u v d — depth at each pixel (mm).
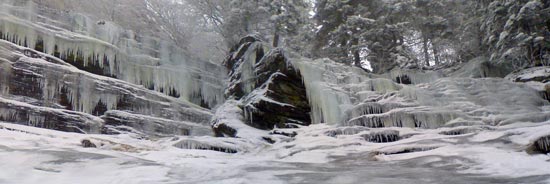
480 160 5270
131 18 22422
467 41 19203
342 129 9656
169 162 5719
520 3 14242
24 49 10953
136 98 12383
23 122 9594
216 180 4199
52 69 10906
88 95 11336
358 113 10867
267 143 9508
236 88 14344
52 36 12023
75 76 11258
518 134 6816
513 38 13984
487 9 16250
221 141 8836
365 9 22266
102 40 13844
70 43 12305
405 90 11820
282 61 12828
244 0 20297
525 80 13164
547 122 8273
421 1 22562
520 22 14016
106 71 12867
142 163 5141
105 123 11141
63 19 13406
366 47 21562
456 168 4883
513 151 5664
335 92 12250
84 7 20188
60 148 5945
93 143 7207
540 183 3525
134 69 13531
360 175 4539
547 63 14391
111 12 21688
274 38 21141
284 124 11391
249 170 5016
